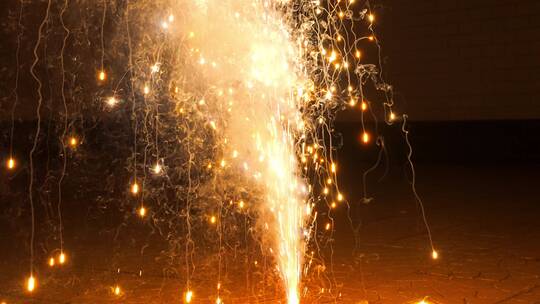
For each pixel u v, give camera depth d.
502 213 7.89
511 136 12.12
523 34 11.94
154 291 5.18
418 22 12.93
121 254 6.47
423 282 5.10
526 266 5.48
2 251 6.84
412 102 13.08
